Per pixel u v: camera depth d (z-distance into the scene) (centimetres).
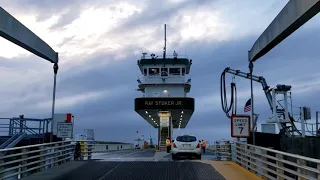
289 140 1275
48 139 2025
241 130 1617
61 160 1697
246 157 1493
